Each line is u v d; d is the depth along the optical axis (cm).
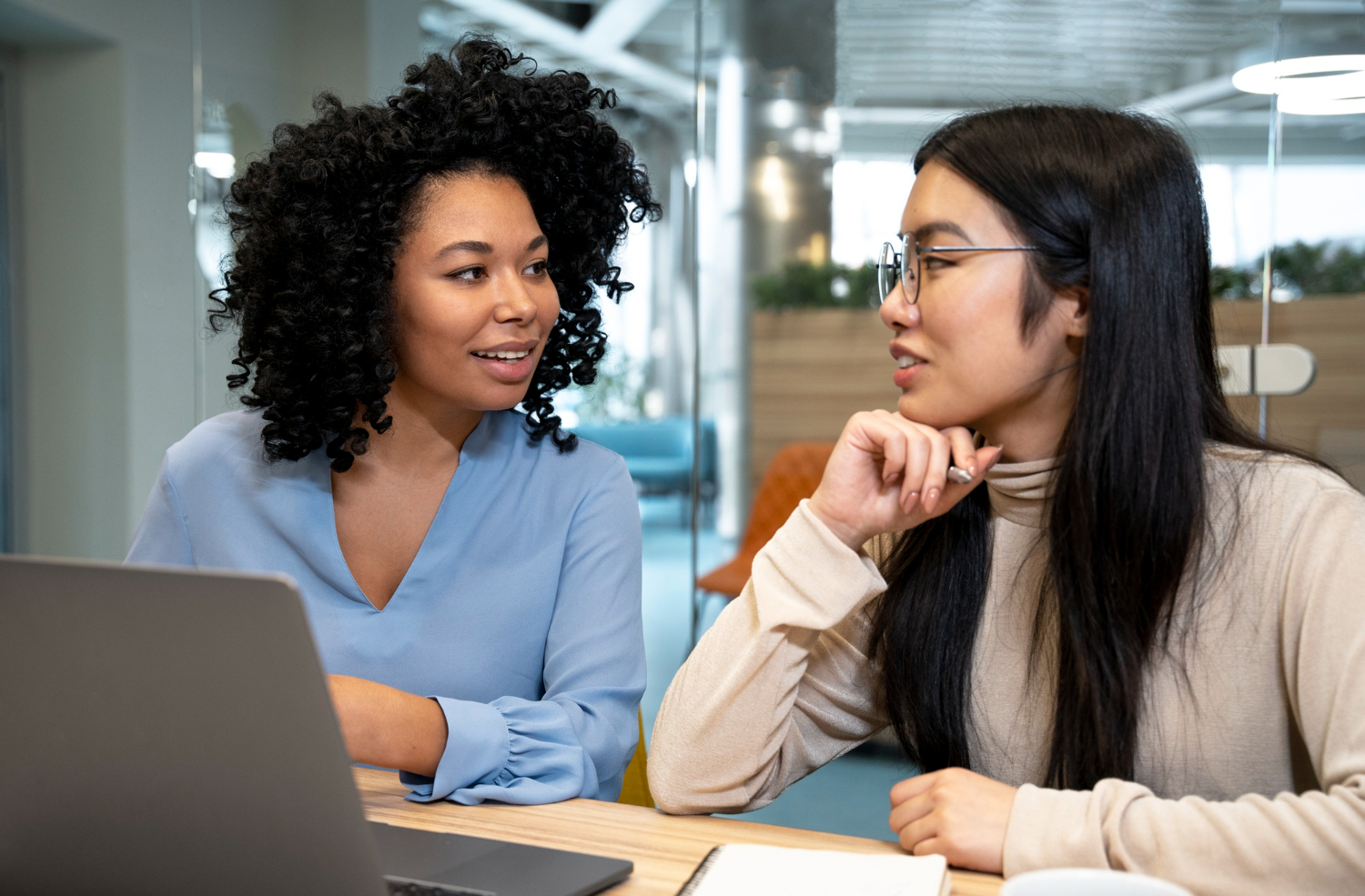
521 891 72
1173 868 72
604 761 110
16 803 71
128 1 400
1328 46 247
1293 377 250
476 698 123
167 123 402
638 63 310
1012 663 99
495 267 117
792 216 294
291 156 121
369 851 63
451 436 125
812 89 290
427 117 119
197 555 129
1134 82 264
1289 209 252
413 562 123
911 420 93
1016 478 96
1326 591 82
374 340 117
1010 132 89
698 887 72
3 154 411
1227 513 89
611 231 146
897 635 102
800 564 94
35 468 424
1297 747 91
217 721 63
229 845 67
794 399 296
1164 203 86
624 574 126
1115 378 85
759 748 95
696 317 305
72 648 65
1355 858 68
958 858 78
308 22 391
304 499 125
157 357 404
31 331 420
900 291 93
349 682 96
